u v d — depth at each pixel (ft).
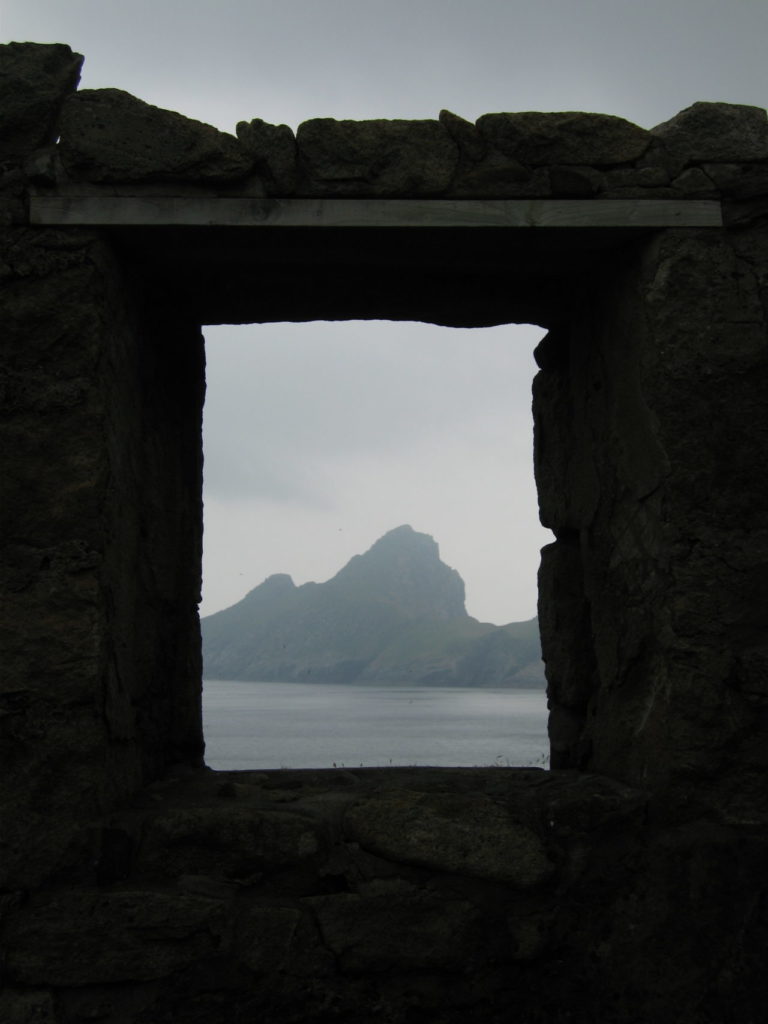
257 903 9.12
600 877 9.37
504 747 126.72
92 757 8.93
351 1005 9.00
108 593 9.34
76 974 8.70
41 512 9.07
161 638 11.39
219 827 9.28
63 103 9.56
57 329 9.26
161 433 11.48
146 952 8.80
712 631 9.45
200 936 8.89
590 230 9.78
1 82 9.50
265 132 9.60
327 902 9.16
